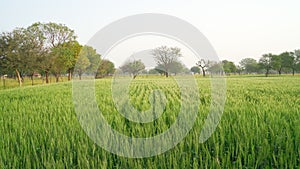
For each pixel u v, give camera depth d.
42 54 42.75
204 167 3.77
